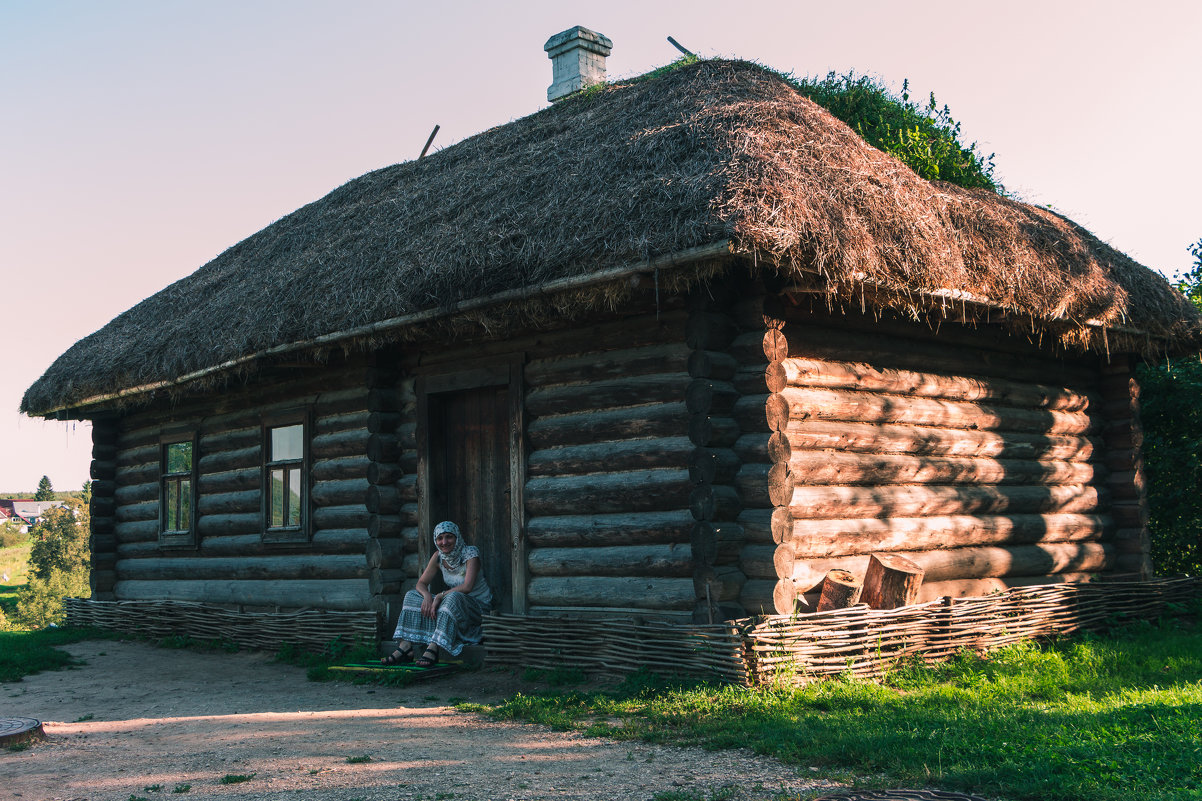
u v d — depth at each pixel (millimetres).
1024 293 7988
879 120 15531
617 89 10898
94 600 12977
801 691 6016
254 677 8734
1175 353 10531
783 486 6801
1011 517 9156
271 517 10898
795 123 7332
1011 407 9555
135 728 6434
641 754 4918
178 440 12281
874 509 7727
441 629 8031
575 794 4266
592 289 6773
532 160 8883
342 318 8312
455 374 8805
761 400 6895
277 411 10820
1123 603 9242
